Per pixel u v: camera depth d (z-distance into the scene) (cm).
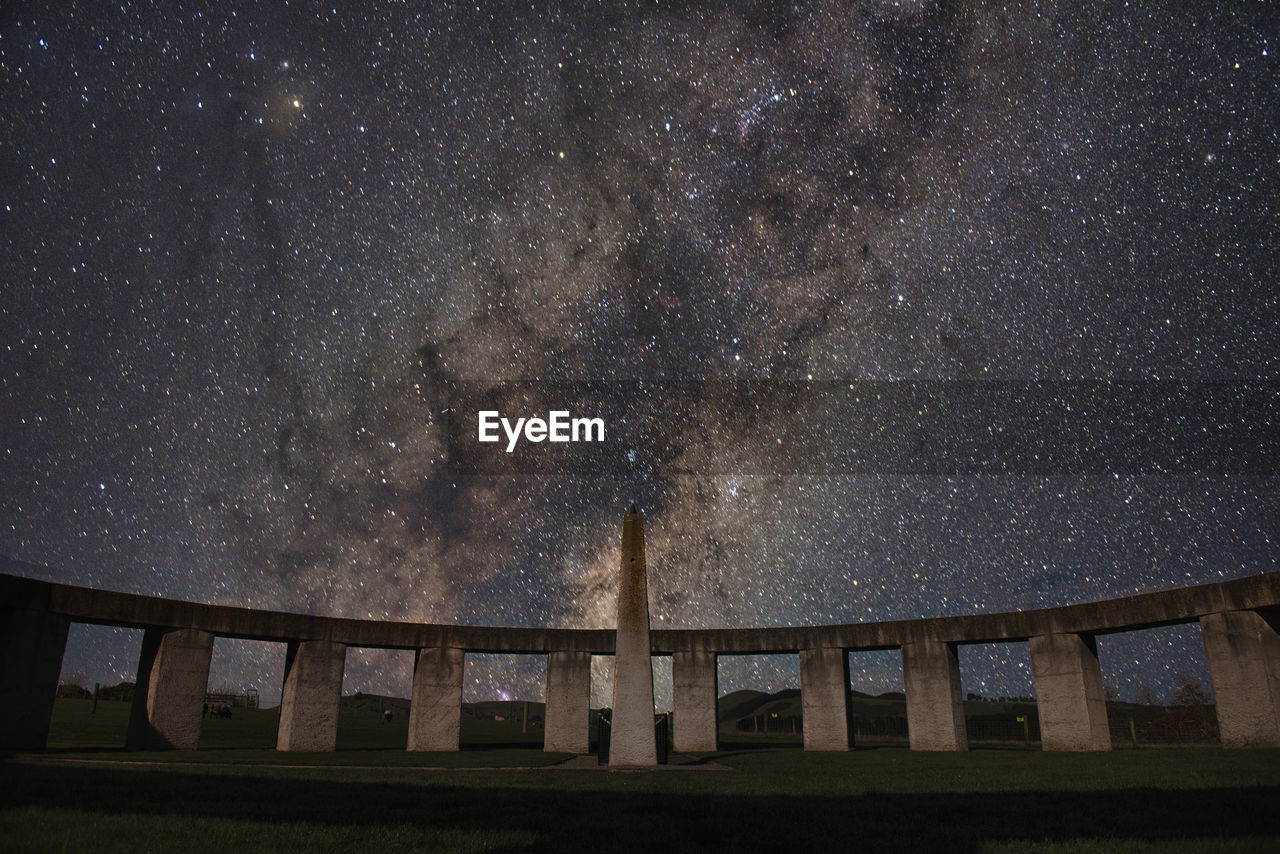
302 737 2759
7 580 2244
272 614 2797
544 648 3130
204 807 888
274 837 689
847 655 3139
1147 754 2197
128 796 979
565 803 1015
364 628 2955
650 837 731
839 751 2952
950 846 680
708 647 3219
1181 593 2450
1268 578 2252
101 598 2450
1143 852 631
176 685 2569
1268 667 2252
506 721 6581
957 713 2892
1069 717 2667
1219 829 732
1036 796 1099
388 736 3859
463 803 999
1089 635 2766
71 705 4088
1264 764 1593
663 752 2016
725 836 741
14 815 777
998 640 2906
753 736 5888
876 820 852
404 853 636
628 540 2088
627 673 1994
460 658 3072
